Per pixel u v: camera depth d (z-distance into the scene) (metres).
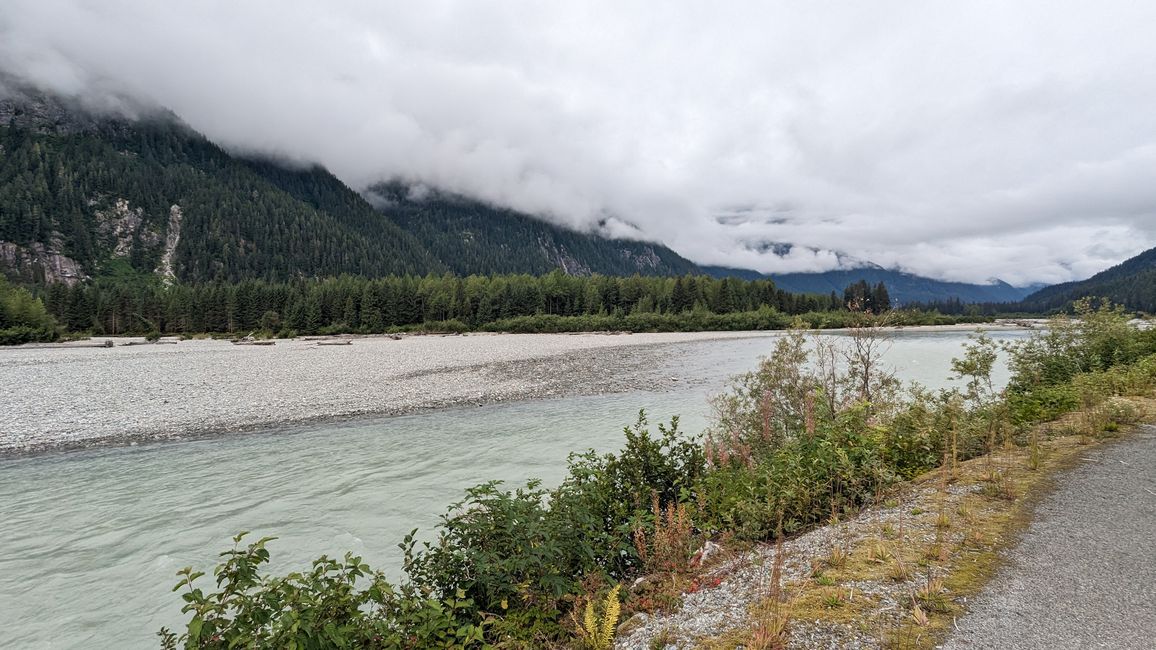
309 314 108.94
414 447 17.48
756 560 6.17
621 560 7.17
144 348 68.12
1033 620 4.23
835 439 8.68
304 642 3.77
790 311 124.69
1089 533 5.85
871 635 4.21
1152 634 3.96
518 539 5.89
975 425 10.20
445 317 117.69
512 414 22.94
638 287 122.06
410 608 4.79
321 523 11.45
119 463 15.94
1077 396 12.55
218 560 9.90
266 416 22.34
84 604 8.52
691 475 9.22
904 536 6.11
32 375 33.91
